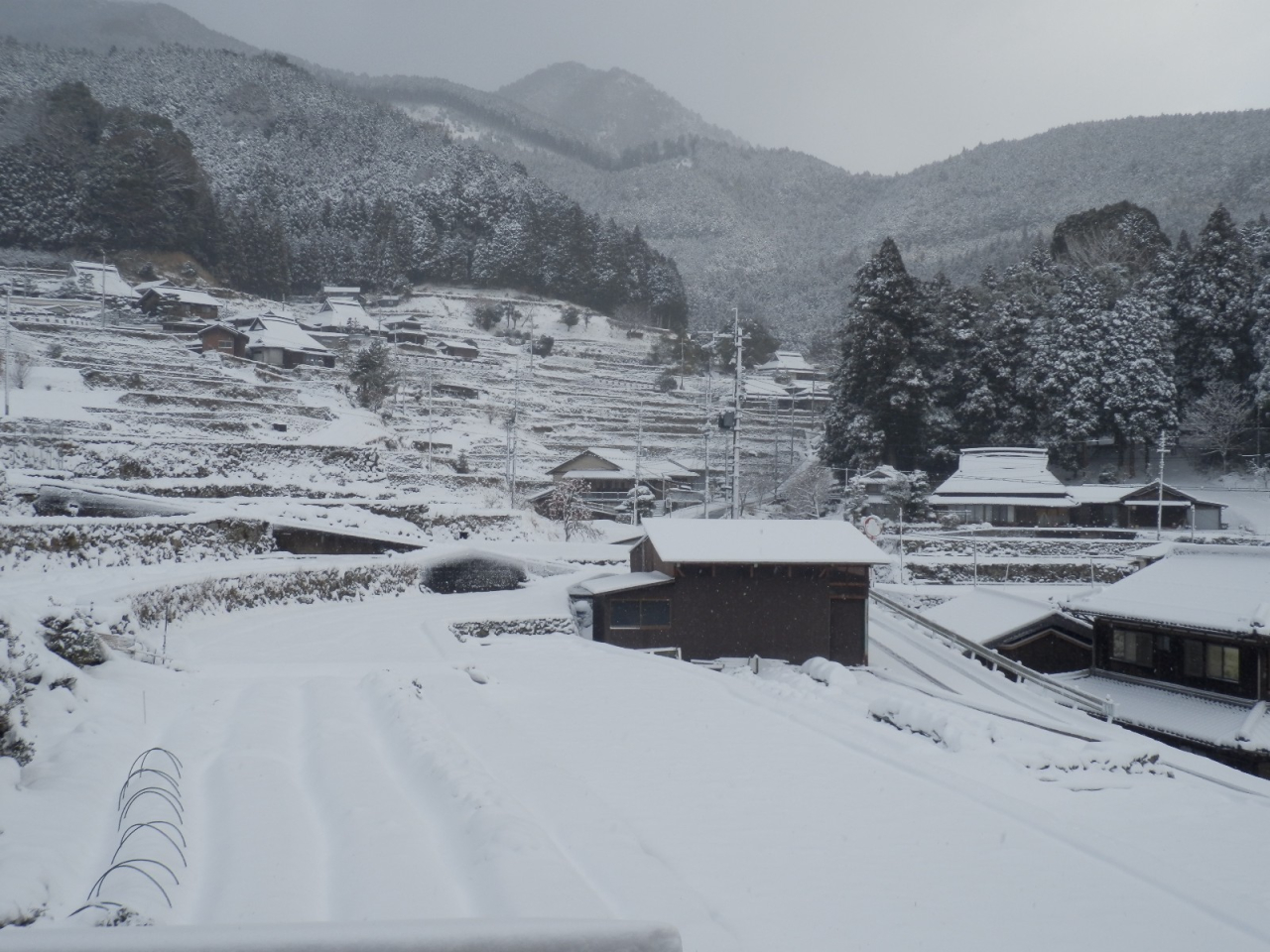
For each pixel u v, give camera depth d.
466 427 89.69
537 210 171.62
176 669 18.03
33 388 60.16
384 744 12.71
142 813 8.66
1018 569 51.41
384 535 42.56
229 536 35.50
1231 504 65.88
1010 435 74.62
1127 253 98.38
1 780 9.22
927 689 25.70
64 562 27.36
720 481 84.62
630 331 149.88
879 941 7.98
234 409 65.19
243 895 7.06
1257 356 70.81
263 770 10.87
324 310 125.38
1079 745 15.09
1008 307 77.31
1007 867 9.91
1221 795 13.94
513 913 6.84
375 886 7.34
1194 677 27.83
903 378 71.25
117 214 121.69
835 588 32.22
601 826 9.78
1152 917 8.78
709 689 19.00
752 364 144.75
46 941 4.54
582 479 73.56
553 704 17.31
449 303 150.75
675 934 5.12
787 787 12.44
